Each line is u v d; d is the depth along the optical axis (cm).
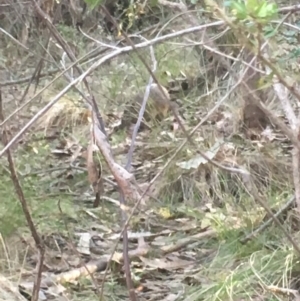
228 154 472
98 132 258
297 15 402
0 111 312
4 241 393
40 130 549
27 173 468
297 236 386
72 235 416
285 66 355
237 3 184
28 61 616
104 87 621
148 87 290
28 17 609
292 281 356
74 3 621
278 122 229
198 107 575
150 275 385
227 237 411
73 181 489
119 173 255
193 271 387
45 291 359
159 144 525
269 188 453
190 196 466
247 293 343
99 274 381
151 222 441
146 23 642
